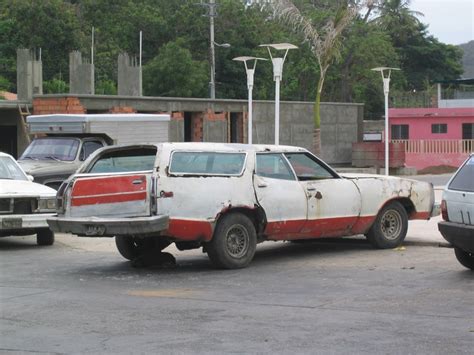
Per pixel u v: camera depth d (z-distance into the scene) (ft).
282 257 41.83
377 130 164.66
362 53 196.03
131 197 35.88
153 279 35.22
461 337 22.88
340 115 131.03
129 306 28.66
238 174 37.81
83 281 34.83
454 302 28.35
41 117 59.88
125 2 201.36
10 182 46.83
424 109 156.35
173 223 35.53
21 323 25.82
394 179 44.55
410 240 46.57
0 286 33.50
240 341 22.80
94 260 42.22
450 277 34.14
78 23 184.03
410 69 258.16
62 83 156.56
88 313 27.40
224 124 112.78
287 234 39.81
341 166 131.44
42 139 59.41
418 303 28.25
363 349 21.61
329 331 23.90
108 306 28.68
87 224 36.04
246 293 31.12
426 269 36.68
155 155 36.76
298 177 40.45
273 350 21.66
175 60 167.94
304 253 43.34
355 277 34.68
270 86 188.34
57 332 24.39
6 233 47.14
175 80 168.35
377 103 220.23
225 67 181.98
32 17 173.99
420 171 138.62
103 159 38.40
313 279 34.37
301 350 21.62
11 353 21.83
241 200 37.52
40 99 96.37
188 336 23.57
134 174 35.94
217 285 33.19
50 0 178.09
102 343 22.82
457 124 153.69
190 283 33.91
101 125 59.06
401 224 44.73
